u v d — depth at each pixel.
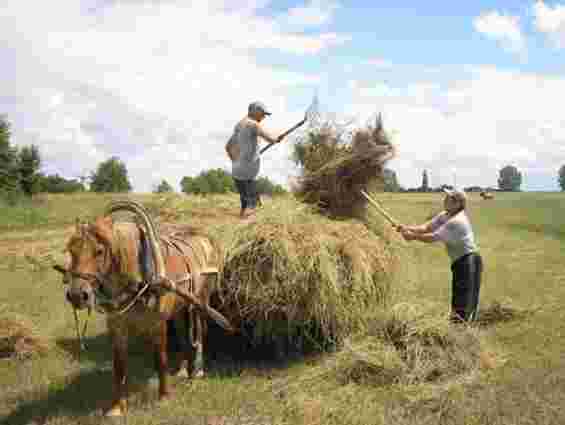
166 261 5.25
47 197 39.53
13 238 19.03
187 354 6.23
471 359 5.82
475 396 5.09
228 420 4.73
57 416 4.98
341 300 6.16
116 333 4.91
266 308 5.98
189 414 4.88
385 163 7.09
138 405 5.14
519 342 6.91
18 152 38.97
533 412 4.73
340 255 6.19
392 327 6.04
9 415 5.05
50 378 6.04
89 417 4.87
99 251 4.37
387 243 7.14
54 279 11.75
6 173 37.16
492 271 12.46
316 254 5.89
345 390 5.29
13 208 27.55
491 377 5.55
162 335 5.21
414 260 7.48
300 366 6.19
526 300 9.20
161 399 5.26
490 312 8.13
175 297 5.32
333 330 6.36
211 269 5.98
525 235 21.38
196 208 8.07
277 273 5.83
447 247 6.72
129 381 5.85
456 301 6.71
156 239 4.96
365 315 6.35
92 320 8.63
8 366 6.44
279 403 5.13
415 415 4.80
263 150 7.79
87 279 4.29
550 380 5.45
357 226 6.84
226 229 6.38
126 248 4.63
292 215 6.36
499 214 32.56
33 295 10.21
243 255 5.97
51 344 7.23
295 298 5.93
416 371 5.50
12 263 13.62
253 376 5.95
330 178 7.11
